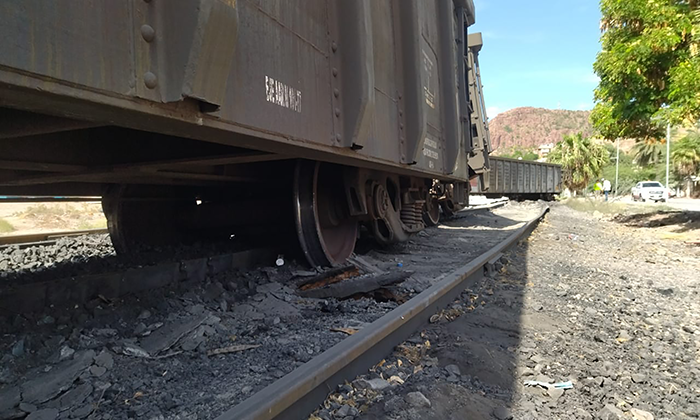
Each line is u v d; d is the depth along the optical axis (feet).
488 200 98.07
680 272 24.45
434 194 38.34
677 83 36.14
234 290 14.78
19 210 64.28
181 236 21.95
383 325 10.08
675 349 12.16
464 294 16.35
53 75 4.75
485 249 27.14
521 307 15.37
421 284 16.75
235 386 8.25
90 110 5.68
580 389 9.36
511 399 8.86
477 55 45.19
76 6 5.00
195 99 6.33
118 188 18.70
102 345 9.50
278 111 8.75
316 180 18.04
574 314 15.16
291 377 7.37
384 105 14.69
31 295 10.52
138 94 5.72
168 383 8.37
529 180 107.24
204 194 22.59
